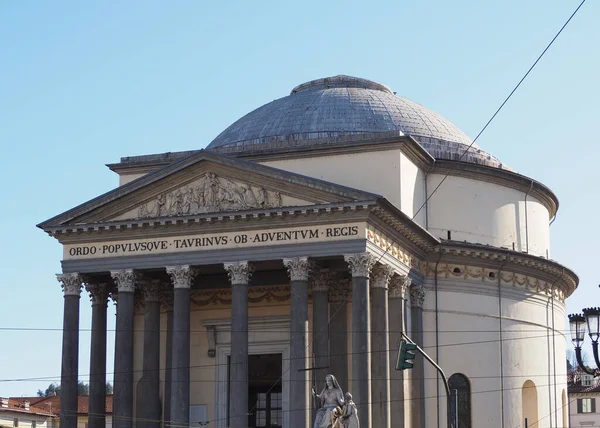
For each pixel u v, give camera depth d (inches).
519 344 2797.7
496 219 2878.9
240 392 2329.0
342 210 2310.5
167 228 2445.9
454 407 2004.2
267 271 2623.0
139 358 2689.5
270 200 2388.0
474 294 2728.8
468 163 2810.0
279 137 2874.0
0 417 3875.5
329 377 2175.2
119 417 2421.3
